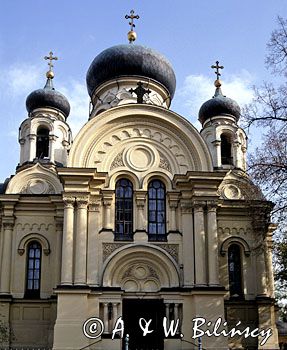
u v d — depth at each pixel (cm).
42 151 4403
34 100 4634
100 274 3353
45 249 3759
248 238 3812
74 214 3403
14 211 3816
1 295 3609
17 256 3744
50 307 3634
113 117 3666
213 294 3309
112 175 3578
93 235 3412
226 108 4575
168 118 3703
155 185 3638
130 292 3369
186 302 3341
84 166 3569
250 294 3703
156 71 4534
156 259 3428
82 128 3619
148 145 3684
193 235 3472
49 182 3984
